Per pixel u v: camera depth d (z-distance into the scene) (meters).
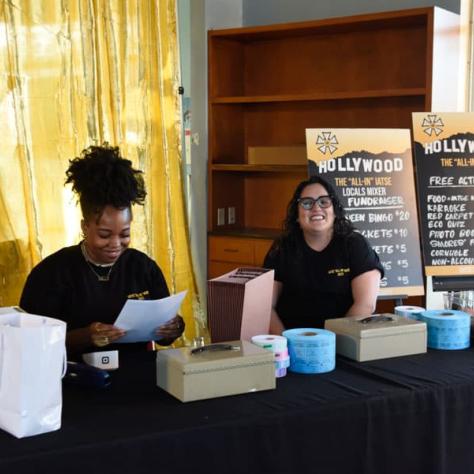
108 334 2.12
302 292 2.78
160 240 4.38
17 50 3.50
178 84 4.43
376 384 1.94
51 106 3.64
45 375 1.54
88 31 3.81
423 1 4.51
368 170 3.65
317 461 1.75
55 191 3.67
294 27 4.59
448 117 3.67
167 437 1.56
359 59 4.77
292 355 2.04
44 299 2.30
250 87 5.18
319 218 2.74
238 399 1.79
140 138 4.18
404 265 3.67
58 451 1.45
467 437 1.99
